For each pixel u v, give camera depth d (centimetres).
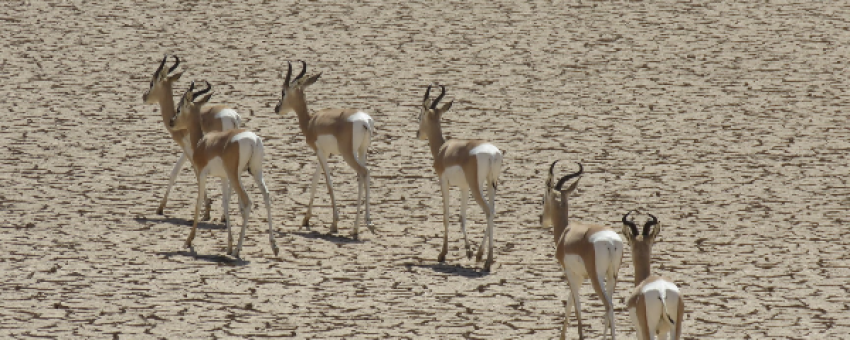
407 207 6116
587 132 7644
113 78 8644
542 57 9412
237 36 9819
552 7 10956
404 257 5191
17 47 9300
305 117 5769
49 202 5944
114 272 4791
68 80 8544
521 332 4169
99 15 10356
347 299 4522
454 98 8356
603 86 8712
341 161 7012
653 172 6812
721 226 5794
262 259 5078
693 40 9931
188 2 10906
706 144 7425
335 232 5609
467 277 4884
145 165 6775
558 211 4125
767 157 7162
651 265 5094
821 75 9025
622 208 6097
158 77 5825
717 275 4966
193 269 4869
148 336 4003
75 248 5147
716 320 4344
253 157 5028
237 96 8288
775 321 4347
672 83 8800
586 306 4525
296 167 6831
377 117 7875
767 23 10481
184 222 5719
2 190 6125
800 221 5909
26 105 7906
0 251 5044
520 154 7138
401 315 4334
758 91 8619
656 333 3525
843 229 5775
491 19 10506
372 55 9375
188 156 5775
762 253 5328
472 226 5791
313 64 9100
